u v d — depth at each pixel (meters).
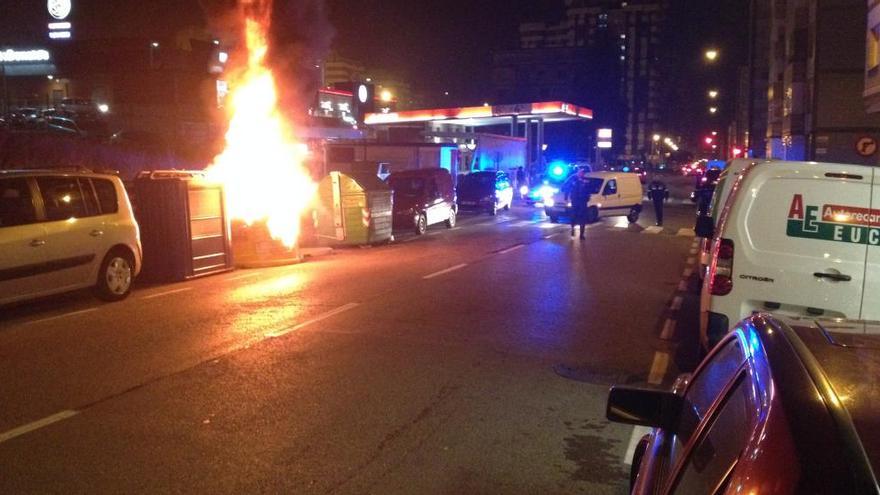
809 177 6.82
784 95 46.38
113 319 10.21
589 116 53.19
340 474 5.05
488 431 5.94
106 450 5.43
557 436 5.87
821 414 1.71
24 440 5.62
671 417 2.97
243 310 10.82
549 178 37.62
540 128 52.44
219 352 8.30
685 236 23.61
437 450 5.52
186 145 37.81
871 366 2.00
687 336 9.57
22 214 10.38
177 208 13.85
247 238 16.23
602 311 11.15
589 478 5.09
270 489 4.79
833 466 1.53
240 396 6.72
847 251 6.68
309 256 18.00
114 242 11.69
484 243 21.25
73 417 6.14
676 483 2.29
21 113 40.06
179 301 11.68
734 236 7.02
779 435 1.70
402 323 9.96
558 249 19.62
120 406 6.42
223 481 4.91
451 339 9.08
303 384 7.11
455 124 53.88
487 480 5.02
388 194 21.31
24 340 8.91
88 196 11.47
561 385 7.27
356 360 8.01
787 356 2.11
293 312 10.67
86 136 34.75
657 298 12.38
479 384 7.22
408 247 20.25
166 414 6.22
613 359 8.35
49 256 10.58
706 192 18.78
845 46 37.16
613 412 3.03
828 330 2.40
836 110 37.50
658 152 152.62
